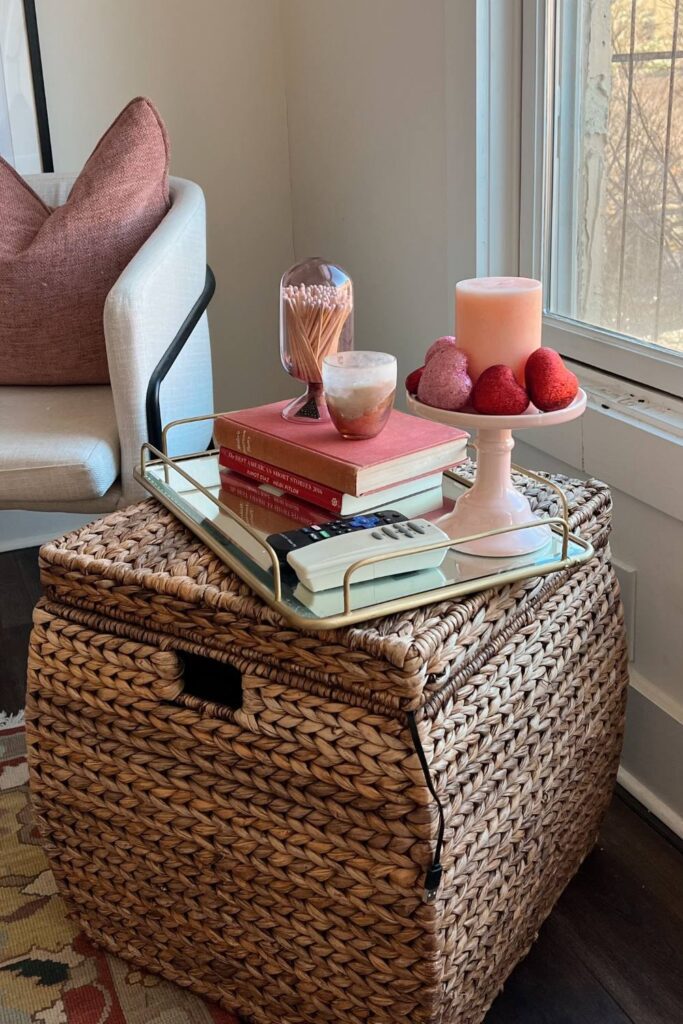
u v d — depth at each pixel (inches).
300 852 37.3
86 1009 45.1
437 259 71.6
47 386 72.8
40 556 42.5
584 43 57.4
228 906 41.1
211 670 45.6
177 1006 45.2
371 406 42.9
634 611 56.6
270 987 41.9
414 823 34.1
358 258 84.6
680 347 54.1
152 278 62.0
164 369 62.6
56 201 77.9
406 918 35.2
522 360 38.2
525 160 62.7
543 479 45.0
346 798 35.7
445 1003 37.3
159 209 71.5
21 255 69.7
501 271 66.1
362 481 41.6
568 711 43.6
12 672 73.1
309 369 47.3
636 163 55.1
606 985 45.4
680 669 53.9
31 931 49.6
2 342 70.8
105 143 72.2
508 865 40.1
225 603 37.1
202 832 40.3
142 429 61.6
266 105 92.7
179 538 43.5
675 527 52.2
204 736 38.9
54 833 46.2
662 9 51.3
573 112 59.2
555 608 42.2
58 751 44.0
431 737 34.3
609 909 49.7
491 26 60.2
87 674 41.6
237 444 47.3
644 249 55.6
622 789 58.6
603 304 59.9
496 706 38.0
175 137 90.4
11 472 58.9
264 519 44.3
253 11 89.6
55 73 85.0
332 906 37.3
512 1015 44.1
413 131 71.7
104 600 41.1
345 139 82.5
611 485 55.7
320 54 84.0
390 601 35.3
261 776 37.7
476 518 40.4
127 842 43.3
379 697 33.8
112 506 62.7
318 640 34.9
